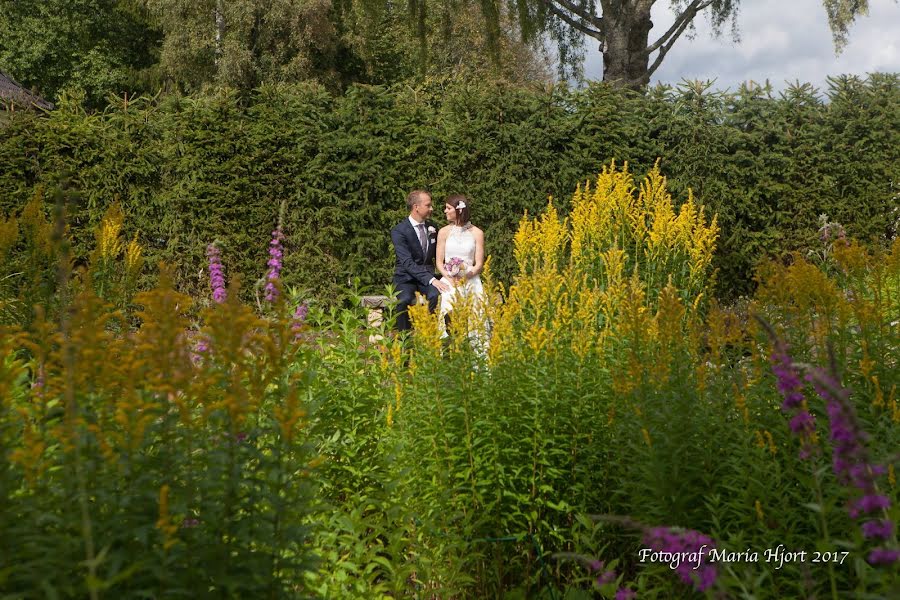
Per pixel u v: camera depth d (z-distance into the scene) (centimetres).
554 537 346
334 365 371
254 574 200
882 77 1112
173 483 209
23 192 925
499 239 1045
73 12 2816
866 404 311
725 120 1080
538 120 1053
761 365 318
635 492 295
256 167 997
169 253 969
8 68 2772
